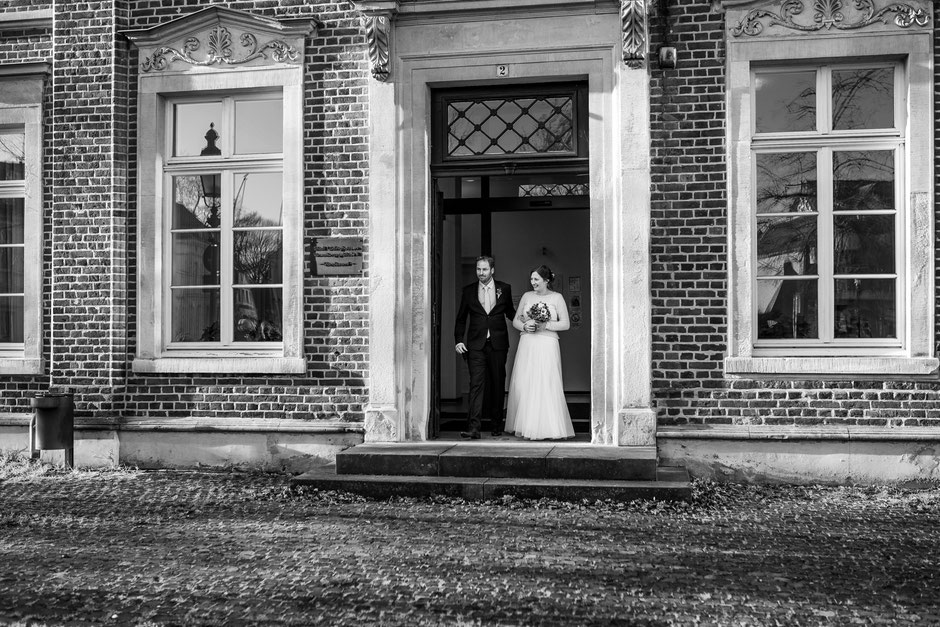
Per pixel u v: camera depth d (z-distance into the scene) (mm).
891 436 7621
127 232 8891
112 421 8656
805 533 6078
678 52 8055
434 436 8672
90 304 8789
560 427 8602
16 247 9375
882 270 7992
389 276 8375
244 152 8922
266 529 6223
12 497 7301
